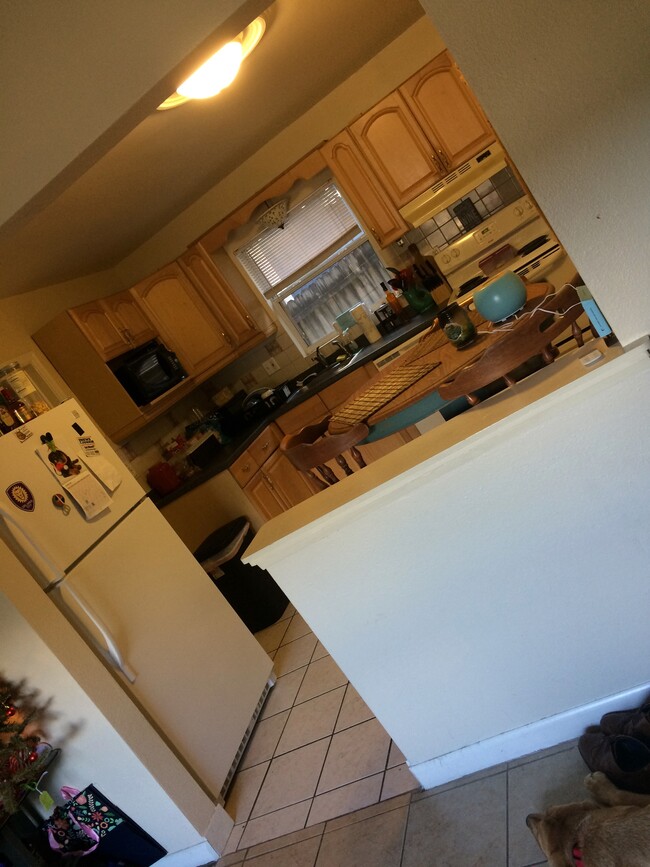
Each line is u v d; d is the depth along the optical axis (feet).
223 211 16.21
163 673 8.80
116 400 13.43
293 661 11.34
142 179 12.57
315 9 10.54
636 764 5.66
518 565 5.98
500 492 5.74
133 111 5.16
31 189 5.47
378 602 6.33
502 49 4.44
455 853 6.11
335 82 14.66
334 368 15.78
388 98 13.96
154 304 14.94
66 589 7.83
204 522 14.11
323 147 14.44
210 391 17.52
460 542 5.97
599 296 5.03
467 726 6.75
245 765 9.38
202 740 8.94
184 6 4.71
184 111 10.85
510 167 14.11
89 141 5.25
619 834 4.88
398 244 15.71
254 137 14.60
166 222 16.12
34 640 7.49
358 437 8.48
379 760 7.93
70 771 8.04
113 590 8.53
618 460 5.49
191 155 13.09
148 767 7.86
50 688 7.69
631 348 5.10
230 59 9.43
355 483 6.31
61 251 13.01
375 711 6.84
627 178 4.64
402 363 10.89
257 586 13.01
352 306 16.72
